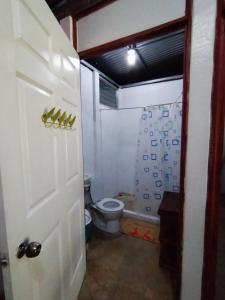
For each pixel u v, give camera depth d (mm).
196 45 950
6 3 594
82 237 1479
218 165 980
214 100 927
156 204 2529
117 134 3344
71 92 1222
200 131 979
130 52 2053
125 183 3412
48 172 912
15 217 641
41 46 833
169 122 2400
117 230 2160
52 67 947
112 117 3131
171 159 2400
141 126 2619
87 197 2264
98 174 2650
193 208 1037
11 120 623
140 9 1122
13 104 633
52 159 957
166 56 2312
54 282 984
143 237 2078
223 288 1284
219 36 890
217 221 1022
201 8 923
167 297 1322
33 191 773
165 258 1591
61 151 1063
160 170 2482
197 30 941
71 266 1229
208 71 932
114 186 3316
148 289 1394
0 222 593
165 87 2932
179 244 1110
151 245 1938
